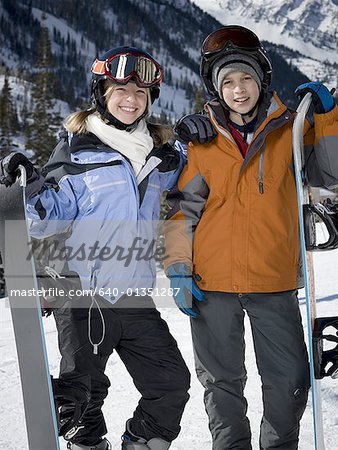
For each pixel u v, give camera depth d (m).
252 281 2.40
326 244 2.33
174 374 2.40
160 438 2.40
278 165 2.42
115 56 2.40
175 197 2.57
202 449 2.70
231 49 2.37
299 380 2.39
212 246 2.45
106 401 3.52
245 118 2.44
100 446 2.44
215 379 2.47
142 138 2.44
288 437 2.42
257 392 3.44
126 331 2.42
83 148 2.41
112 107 2.43
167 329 2.49
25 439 2.88
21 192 2.23
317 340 2.32
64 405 2.27
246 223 2.40
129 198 2.40
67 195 2.40
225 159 2.41
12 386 3.97
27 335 2.19
